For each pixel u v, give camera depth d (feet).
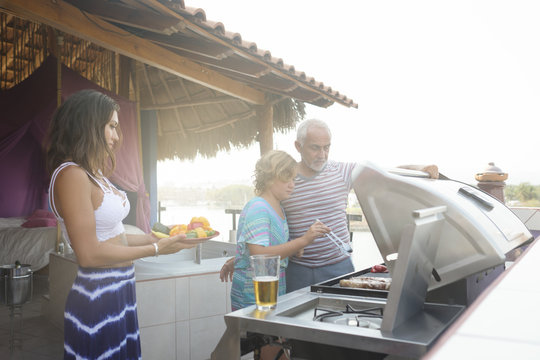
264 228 5.15
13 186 22.04
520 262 2.44
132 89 23.22
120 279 4.70
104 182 4.78
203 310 9.82
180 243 5.18
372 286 4.10
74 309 4.42
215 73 15.55
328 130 6.37
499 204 4.29
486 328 1.26
